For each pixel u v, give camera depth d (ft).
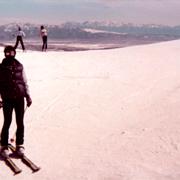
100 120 28.99
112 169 19.21
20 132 21.22
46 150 22.49
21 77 20.95
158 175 18.25
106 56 66.74
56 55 70.54
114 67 53.47
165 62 57.88
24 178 18.85
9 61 20.85
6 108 20.84
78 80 44.11
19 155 21.09
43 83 42.55
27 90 21.31
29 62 58.75
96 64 56.49
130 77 45.80
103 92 38.37
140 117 29.35
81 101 34.96
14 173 19.39
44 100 35.35
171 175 18.13
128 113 30.78
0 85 20.63
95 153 21.62
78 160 20.72
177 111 29.89
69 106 33.19
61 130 26.35
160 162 19.79
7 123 21.11
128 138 23.89
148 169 18.98
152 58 62.75
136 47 86.22
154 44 93.91
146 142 22.88
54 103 34.30
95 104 33.86
